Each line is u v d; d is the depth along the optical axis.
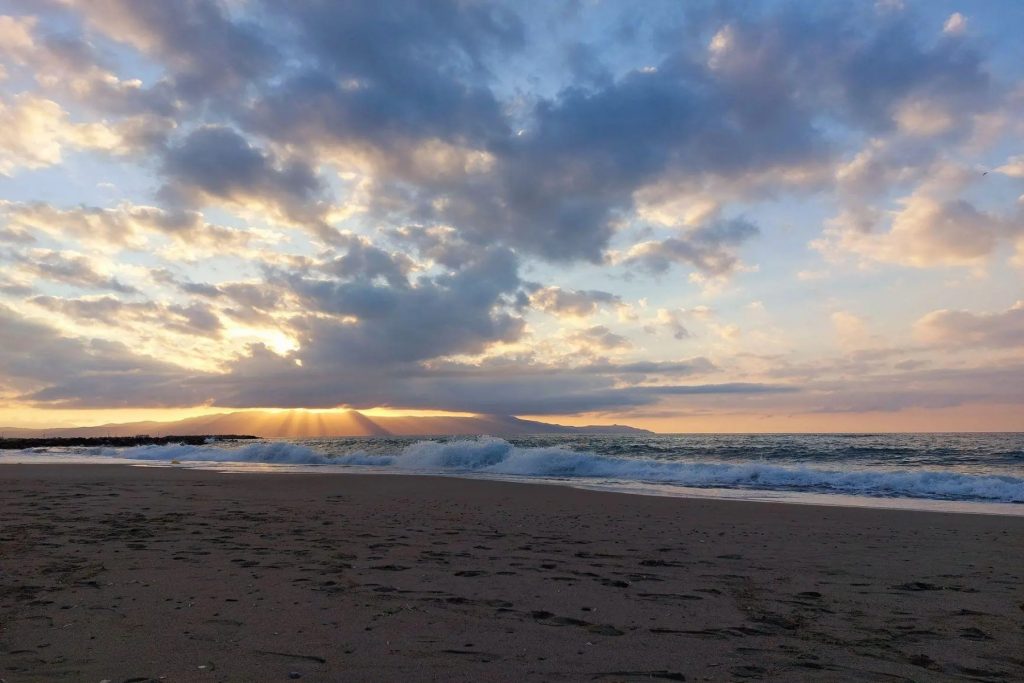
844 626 4.16
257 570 5.47
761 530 8.46
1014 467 24.66
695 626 4.10
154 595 4.59
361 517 9.15
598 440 56.22
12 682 2.88
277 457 27.94
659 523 9.03
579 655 3.47
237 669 3.11
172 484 14.51
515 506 10.89
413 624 3.98
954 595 5.07
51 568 5.46
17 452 41.09
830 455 28.81
